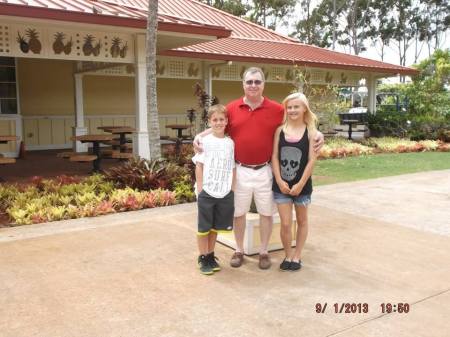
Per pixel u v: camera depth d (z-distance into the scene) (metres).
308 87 15.73
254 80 4.07
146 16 8.62
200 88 10.28
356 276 4.24
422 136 17.69
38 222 6.07
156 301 3.68
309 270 4.38
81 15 7.71
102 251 4.88
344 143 15.18
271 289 3.93
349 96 26.53
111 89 15.40
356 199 7.62
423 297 3.81
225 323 3.33
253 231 4.76
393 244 5.21
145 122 9.28
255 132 4.19
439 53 19.42
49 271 4.30
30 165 10.89
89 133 15.07
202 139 4.25
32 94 13.91
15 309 3.53
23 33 8.02
